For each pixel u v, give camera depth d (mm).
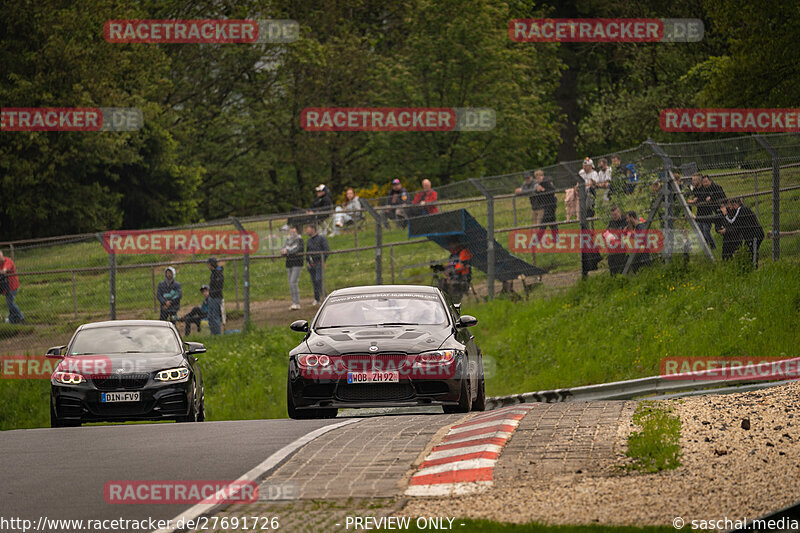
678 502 25703
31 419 85375
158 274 110312
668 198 81875
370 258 112375
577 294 84562
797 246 76688
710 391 49438
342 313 50875
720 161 79812
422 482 28891
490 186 101750
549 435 34250
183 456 36062
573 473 29219
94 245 106688
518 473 29438
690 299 74125
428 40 194875
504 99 195000
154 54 192375
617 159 85250
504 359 78812
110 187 197250
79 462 36156
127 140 187125
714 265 79000
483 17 195375
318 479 30047
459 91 197375
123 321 62781
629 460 30328
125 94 179250
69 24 167375
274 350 88812
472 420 38812
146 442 40625
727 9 147125
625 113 195750
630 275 84125
